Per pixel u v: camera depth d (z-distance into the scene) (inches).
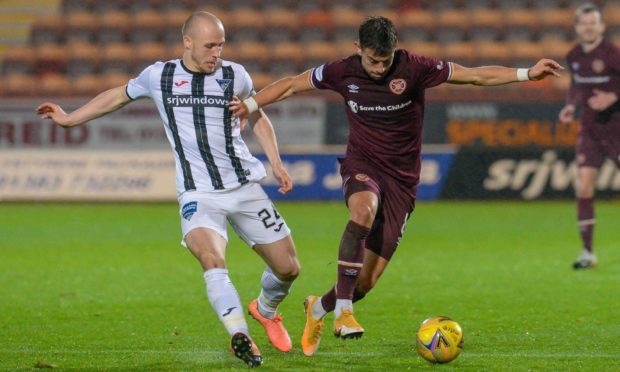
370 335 948.6
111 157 2493.8
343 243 808.9
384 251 876.6
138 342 914.7
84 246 1710.1
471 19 3009.4
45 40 3080.7
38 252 1637.6
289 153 2455.7
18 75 2950.3
